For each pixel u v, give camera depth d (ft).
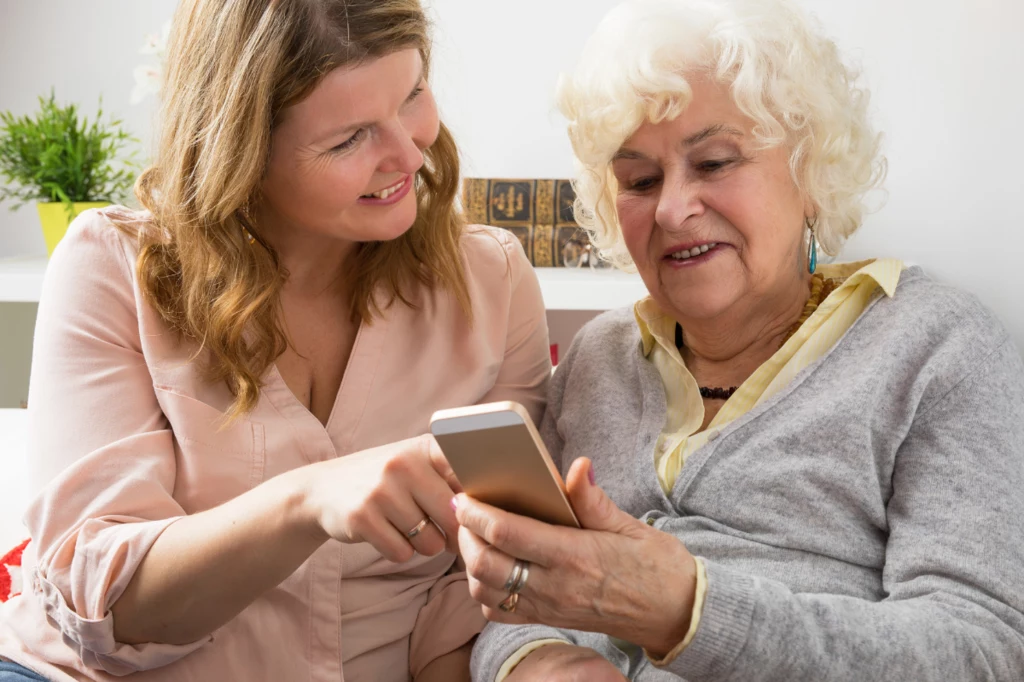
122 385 3.80
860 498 3.54
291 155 3.61
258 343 3.88
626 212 3.92
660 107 3.65
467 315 4.28
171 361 3.83
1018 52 8.67
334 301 4.18
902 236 9.12
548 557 2.82
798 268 4.02
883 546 3.60
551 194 9.12
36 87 10.27
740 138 3.63
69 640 3.59
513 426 2.43
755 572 3.57
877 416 3.55
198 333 3.81
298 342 4.12
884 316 3.75
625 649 3.68
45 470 3.73
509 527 2.78
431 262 4.21
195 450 3.79
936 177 8.98
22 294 8.95
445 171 4.19
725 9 3.63
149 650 3.54
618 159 3.89
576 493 2.84
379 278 4.18
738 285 3.78
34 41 10.20
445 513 2.98
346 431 4.04
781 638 2.98
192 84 3.71
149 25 10.07
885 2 8.82
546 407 4.68
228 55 3.57
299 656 3.84
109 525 3.55
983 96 8.79
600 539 2.88
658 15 3.66
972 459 3.39
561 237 9.10
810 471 3.59
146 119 10.23
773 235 3.74
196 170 3.75
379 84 3.51
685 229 3.74
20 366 10.56
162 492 3.68
